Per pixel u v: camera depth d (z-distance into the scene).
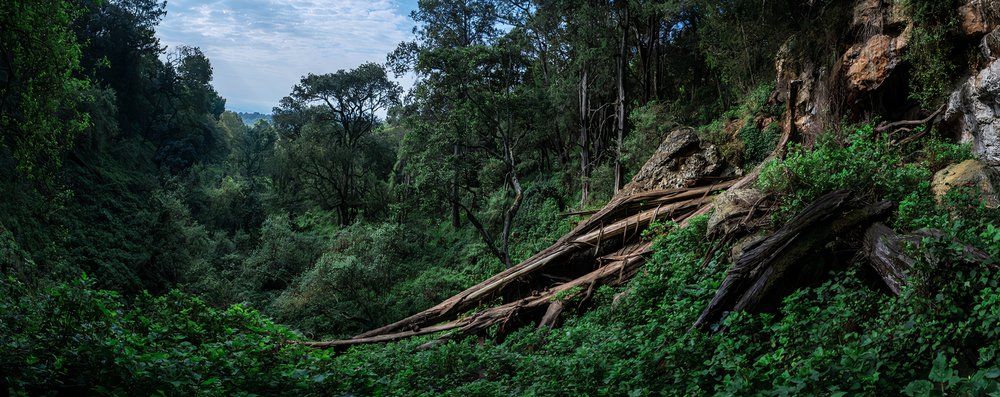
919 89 11.61
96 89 51.84
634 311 10.91
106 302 6.41
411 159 27.92
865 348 5.16
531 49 31.70
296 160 49.25
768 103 18.14
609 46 26.12
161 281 39.50
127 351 5.35
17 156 12.80
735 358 5.52
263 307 31.78
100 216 43.47
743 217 11.14
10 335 5.46
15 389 4.75
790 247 7.96
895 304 5.87
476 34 38.47
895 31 12.34
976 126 9.12
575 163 30.70
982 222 6.89
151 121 73.50
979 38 10.04
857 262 7.77
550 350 10.85
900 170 8.95
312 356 7.68
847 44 14.02
